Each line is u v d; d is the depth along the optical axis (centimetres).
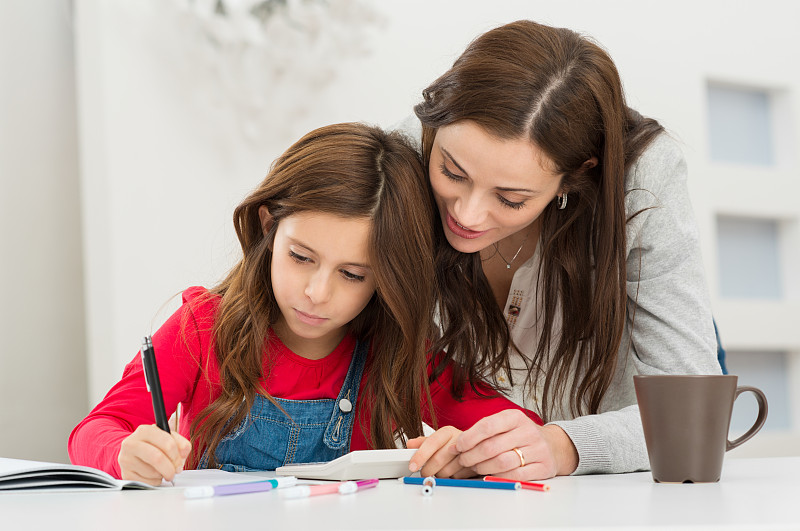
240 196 246
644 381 89
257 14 235
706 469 87
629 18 292
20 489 81
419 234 120
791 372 311
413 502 71
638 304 126
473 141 108
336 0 236
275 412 126
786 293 316
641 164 126
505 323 138
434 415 130
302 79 243
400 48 261
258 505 70
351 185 113
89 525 59
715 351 121
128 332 237
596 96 115
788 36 316
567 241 130
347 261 113
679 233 125
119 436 102
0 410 244
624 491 80
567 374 135
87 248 240
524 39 113
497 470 93
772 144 322
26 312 248
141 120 239
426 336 127
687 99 298
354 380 132
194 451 123
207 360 126
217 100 242
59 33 254
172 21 236
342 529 56
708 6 303
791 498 72
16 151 248
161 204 240
